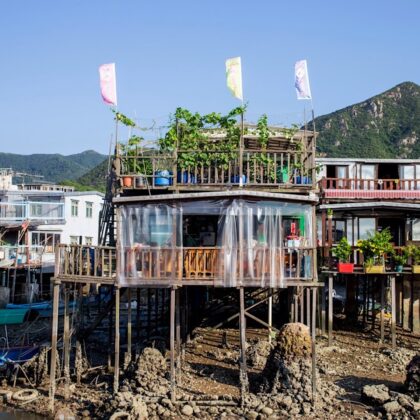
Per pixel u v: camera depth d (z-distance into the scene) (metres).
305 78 26.92
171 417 20.06
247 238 21.75
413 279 32.41
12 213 45.19
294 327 22.41
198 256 21.73
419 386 21.83
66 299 23.31
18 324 36.50
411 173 40.53
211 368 25.38
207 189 25.88
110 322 25.77
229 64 25.62
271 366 22.30
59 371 24.11
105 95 26.25
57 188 60.94
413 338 31.31
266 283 21.59
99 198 57.31
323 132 115.25
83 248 23.38
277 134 27.00
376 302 34.91
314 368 21.19
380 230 32.44
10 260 41.12
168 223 21.94
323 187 37.25
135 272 21.78
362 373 25.36
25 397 22.31
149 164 26.52
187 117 26.47
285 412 20.41
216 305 31.34
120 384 22.61
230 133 26.67
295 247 21.97
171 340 21.19
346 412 20.67
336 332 32.25
